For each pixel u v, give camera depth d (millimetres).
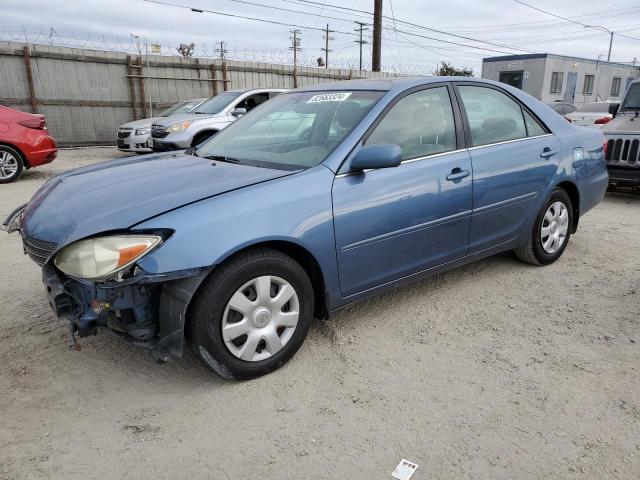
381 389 2867
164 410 2709
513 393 2814
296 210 2906
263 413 2678
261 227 2768
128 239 2504
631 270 4629
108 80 16297
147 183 3070
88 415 2668
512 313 3783
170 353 2688
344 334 3484
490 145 3973
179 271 2539
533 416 2623
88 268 2510
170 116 11719
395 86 3604
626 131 7277
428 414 2652
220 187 2869
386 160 3045
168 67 17375
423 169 3480
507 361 3137
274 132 3748
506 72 27359
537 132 4422
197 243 2588
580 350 3248
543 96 25953
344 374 3016
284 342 3002
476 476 2240
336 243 3074
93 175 3430
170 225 2568
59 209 2916
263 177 2990
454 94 3863
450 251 3764
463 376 2986
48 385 2920
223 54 18547
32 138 9680
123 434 2527
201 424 2598
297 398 2797
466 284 4312
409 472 2268
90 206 2820
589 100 29078
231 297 2756
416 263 3564
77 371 3057
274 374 3018
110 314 2713
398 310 3842
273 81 19703
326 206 3018
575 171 4625
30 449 2416
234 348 2830
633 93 8273
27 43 14758
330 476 2254
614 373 2988
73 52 15500
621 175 7316
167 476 2264
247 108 11453
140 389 2893
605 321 3637
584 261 4867
